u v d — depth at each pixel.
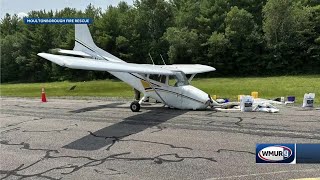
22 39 70.56
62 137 9.70
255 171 6.35
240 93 22.45
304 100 14.61
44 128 11.17
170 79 14.62
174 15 63.53
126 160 7.27
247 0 59.03
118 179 6.13
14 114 14.66
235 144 8.31
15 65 71.00
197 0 63.56
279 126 10.30
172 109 14.62
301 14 49.59
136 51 60.69
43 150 8.30
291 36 50.03
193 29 56.94
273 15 50.34
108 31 61.44
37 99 21.66
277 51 49.94
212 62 53.69
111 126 11.16
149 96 14.98
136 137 9.40
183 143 8.56
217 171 6.41
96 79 57.66
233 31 51.94
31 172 6.66
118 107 16.16
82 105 17.38
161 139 9.06
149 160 7.22
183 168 6.64
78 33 19.03
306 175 6.08
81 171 6.64
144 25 62.19
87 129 10.77
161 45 59.78
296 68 49.88
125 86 32.84
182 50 55.09
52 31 69.56
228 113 13.12
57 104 18.14
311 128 9.91
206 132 9.77
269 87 26.20
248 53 51.62
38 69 68.50
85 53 18.45
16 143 9.10
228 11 57.84
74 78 59.88
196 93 13.99
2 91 32.41
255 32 51.97
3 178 6.36
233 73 53.38
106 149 8.22
